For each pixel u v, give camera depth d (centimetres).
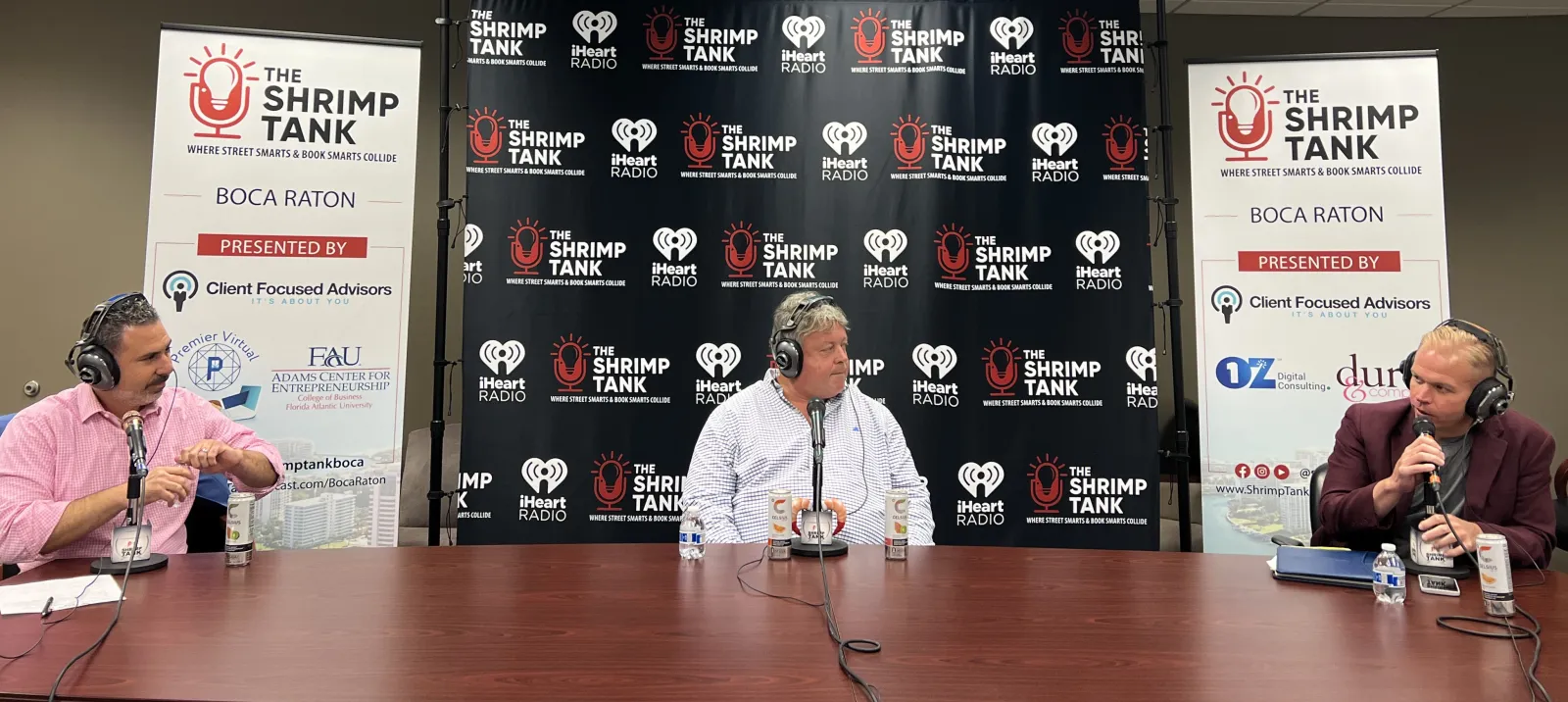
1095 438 310
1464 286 455
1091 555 184
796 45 315
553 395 303
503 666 114
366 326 292
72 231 399
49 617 133
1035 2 317
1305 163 310
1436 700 103
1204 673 113
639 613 138
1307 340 308
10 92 397
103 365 182
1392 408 197
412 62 297
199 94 282
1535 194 454
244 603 142
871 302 311
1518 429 182
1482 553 140
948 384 311
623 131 309
